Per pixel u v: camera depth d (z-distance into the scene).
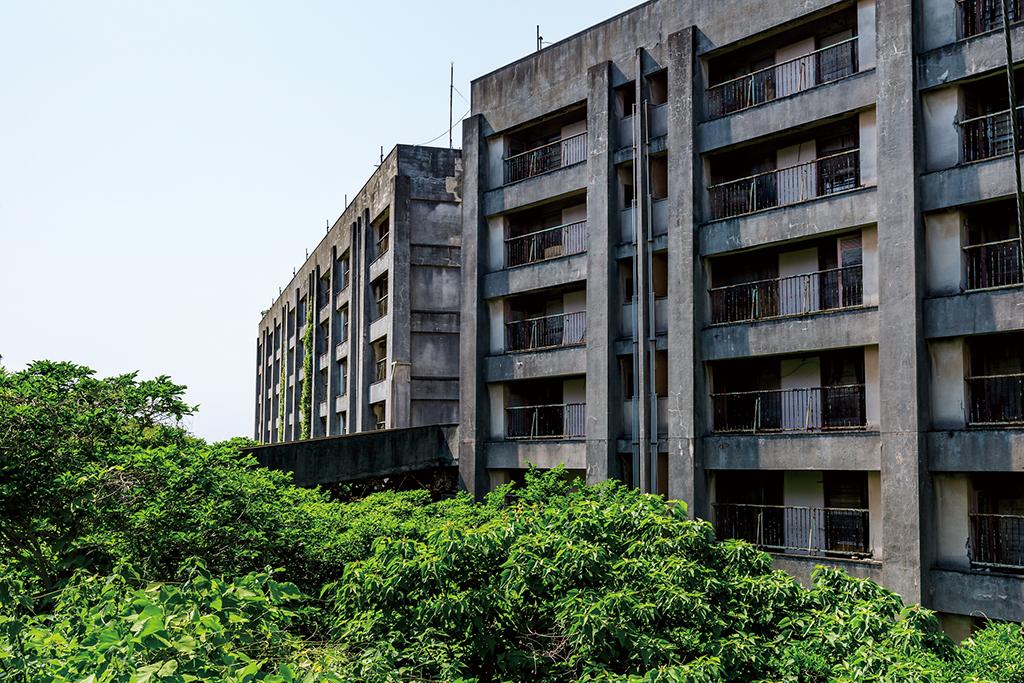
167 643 7.16
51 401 14.31
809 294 23.23
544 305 30.20
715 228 24.45
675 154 25.22
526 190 29.64
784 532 23.27
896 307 20.69
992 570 19.62
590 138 27.55
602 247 26.98
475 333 30.64
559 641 12.28
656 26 26.34
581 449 27.61
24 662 7.05
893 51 21.11
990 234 20.58
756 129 23.77
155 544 14.59
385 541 13.12
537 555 12.34
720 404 24.84
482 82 31.58
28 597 10.82
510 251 30.64
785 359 23.97
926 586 19.86
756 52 24.89
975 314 19.80
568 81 28.66
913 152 20.61
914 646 11.89
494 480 30.30
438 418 37.31
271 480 18.48
